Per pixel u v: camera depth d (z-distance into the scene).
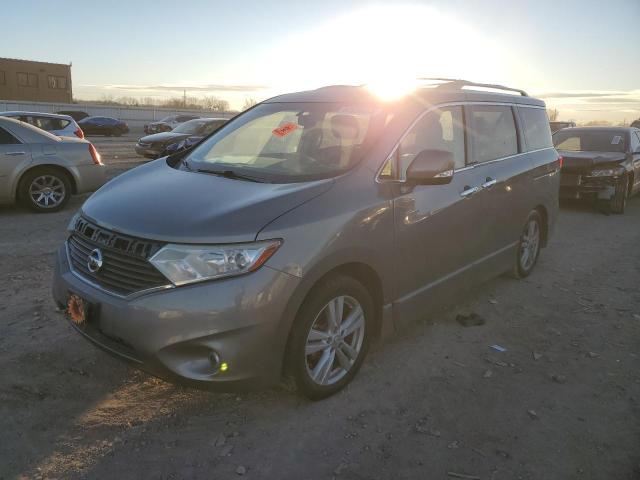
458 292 4.23
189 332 2.61
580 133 10.81
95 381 3.34
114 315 2.72
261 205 2.88
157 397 3.20
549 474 2.63
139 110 55.44
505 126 4.88
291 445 2.79
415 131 3.71
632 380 3.55
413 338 4.10
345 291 3.11
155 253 2.67
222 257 2.64
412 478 2.58
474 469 2.65
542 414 3.13
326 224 2.93
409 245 3.52
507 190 4.66
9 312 4.29
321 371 3.11
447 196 3.85
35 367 3.47
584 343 4.11
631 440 2.91
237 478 2.55
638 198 11.80
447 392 3.34
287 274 2.73
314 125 3.79
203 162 3.84
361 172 3.30
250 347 2.68
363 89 4.09
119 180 3.68
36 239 6.59
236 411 3.08
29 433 2.82
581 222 8.88
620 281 5.64
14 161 7.86
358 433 2.90
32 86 64.00
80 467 2.59
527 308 4.79
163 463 2.64
